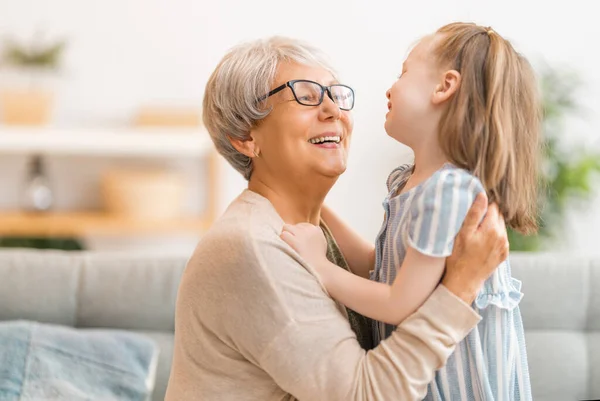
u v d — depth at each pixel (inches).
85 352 84.6
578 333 91.9
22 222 160.7
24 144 158.7
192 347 56.5
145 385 83.9
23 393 80.3
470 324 50.8
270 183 60.1
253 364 54.9
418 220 50.6
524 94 53.5
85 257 94.6
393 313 51.6
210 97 60.4
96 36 173.2
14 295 91.0
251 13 174.4
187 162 175.8
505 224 55.1
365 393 50.3
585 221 173.9
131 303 91.8
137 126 164.4
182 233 164.7
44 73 171.5
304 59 59.1
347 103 59.9
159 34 174.2
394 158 175.0
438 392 54.4
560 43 175.5
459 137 51.9
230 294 53.3
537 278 91.8
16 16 171.3
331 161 58.2
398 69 174.9
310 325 51.9
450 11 174.4
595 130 175.6
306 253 54.9
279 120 58.0
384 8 174.1
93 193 174.7
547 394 89.1
